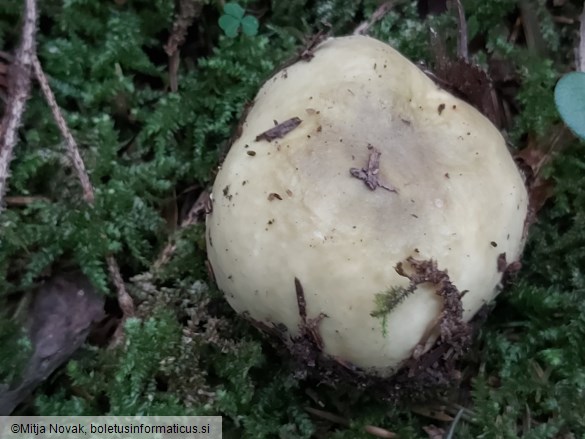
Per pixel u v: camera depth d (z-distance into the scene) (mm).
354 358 203
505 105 263
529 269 249
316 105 208
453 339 202
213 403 229
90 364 234
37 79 248
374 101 208
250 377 233
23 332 229
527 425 234
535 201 249
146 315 236
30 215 240
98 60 253
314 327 199
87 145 248
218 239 208
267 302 203
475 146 211
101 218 239
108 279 241
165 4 260
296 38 266
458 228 199
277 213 198
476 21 263
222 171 213
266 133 207
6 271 232
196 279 243
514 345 241
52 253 235
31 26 240
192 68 268
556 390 231
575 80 227
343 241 194
